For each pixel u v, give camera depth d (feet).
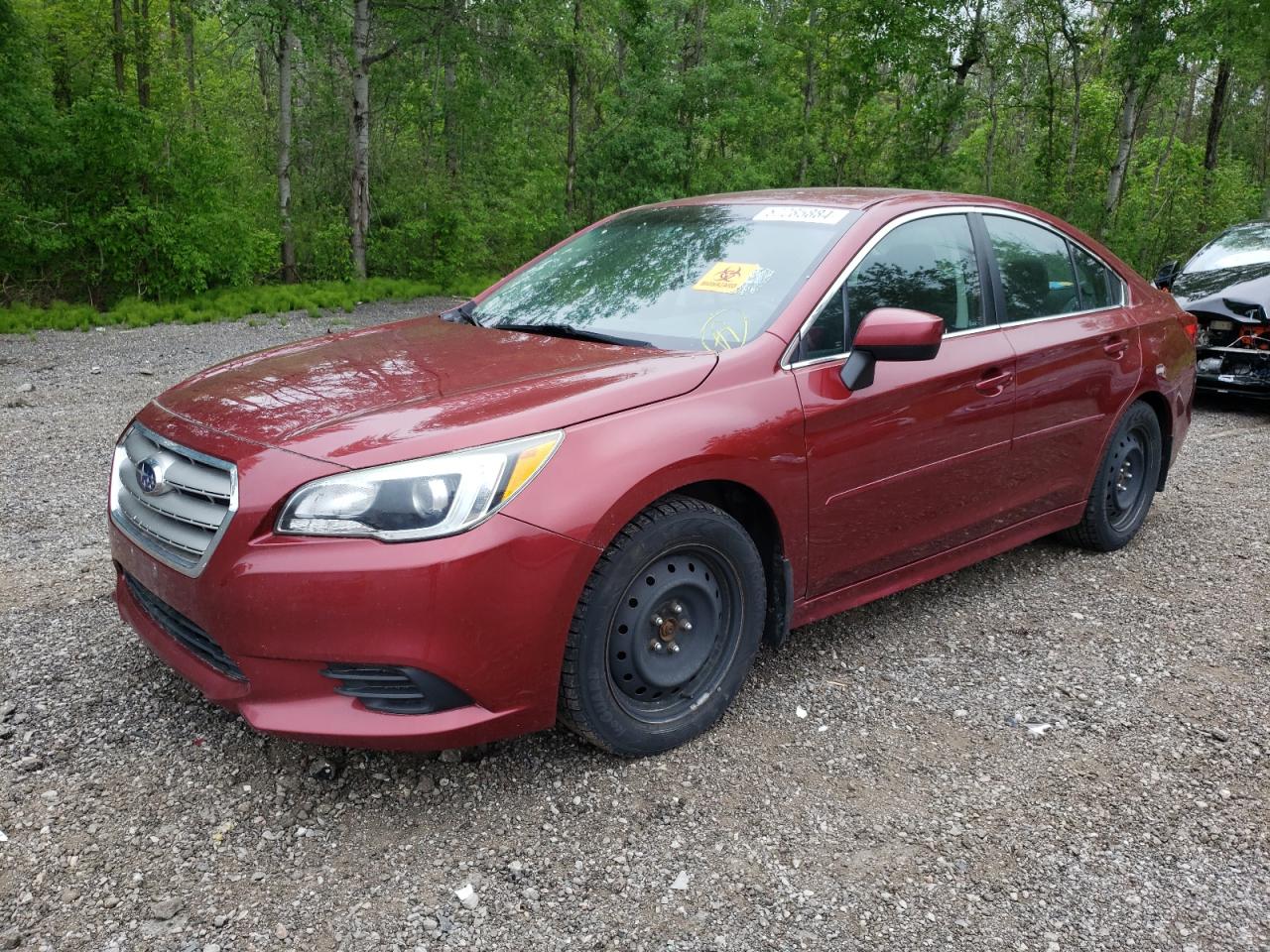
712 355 9.87
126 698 10.17
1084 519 15.08
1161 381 15.40
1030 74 75.31
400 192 80.69
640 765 9.39
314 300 61.46
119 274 59.00
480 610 7.95
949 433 11.76
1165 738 10.24
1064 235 14.57
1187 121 120.98
